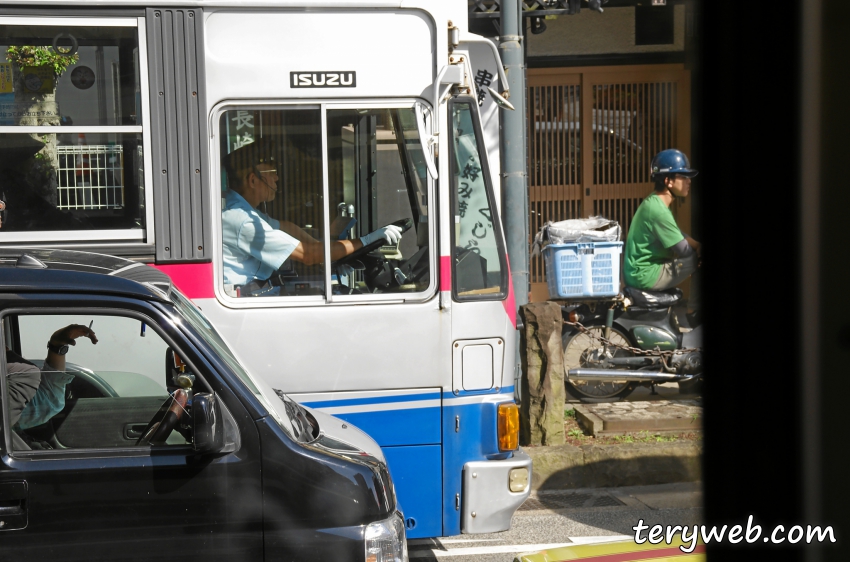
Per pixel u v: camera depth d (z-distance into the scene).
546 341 8.49
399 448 5.77
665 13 15.48
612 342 9.85
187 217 5.57
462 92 6.02
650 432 9.01
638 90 15.71
